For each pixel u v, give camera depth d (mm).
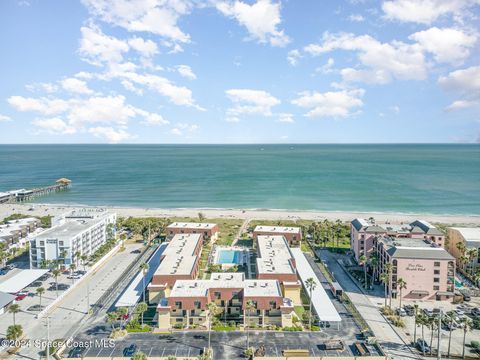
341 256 177875
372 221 182625
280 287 128875
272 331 106938
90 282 144375
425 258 130750
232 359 92875
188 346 98875
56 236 158875
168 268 135375
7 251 179625
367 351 96438
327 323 112000
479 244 158000
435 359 94062
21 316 116062
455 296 129750
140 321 113188
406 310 121500
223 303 117312
